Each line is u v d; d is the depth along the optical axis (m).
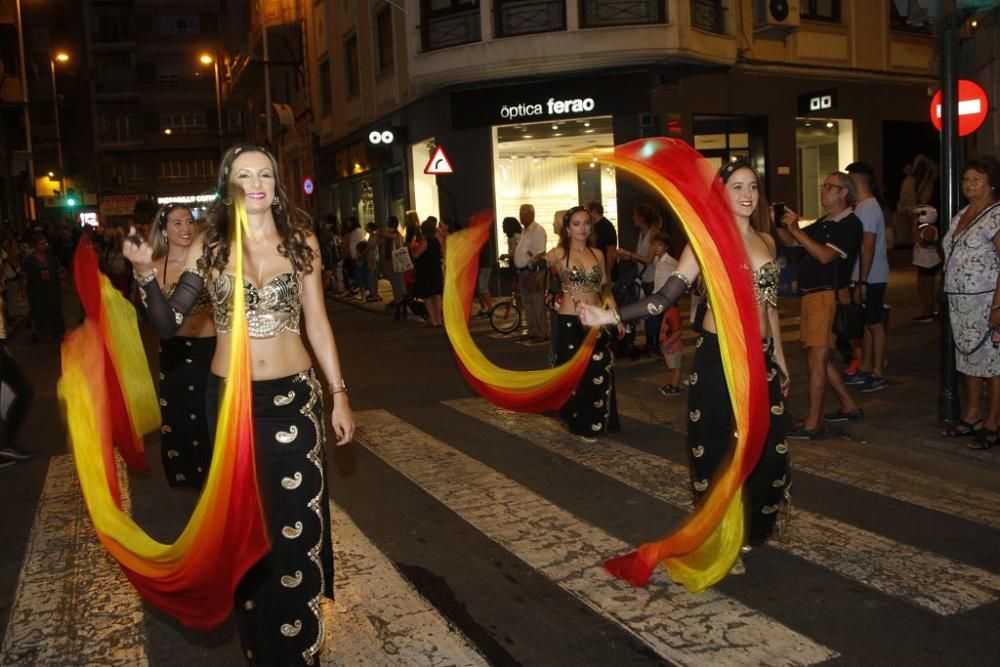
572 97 20.17
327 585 3.78
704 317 4.65
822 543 5.04
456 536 5.37
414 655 3.88
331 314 19.77
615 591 4.50
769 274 4.62
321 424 3.65
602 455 7.08
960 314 6.65
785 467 4.65
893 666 3.67
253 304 3.53
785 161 22.06
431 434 7.96
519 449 7.36
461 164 21.34
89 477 3.86
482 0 19.69
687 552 4.30
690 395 4.69
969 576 4.55
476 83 20.70
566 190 21.34
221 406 3.46
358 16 27.30
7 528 5.88
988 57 10.14
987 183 6.58
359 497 6.20
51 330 16.42
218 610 3.55
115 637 4.19
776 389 4.60
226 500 3.32
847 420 7.57
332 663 3.82
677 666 3.72
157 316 3.46
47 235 31.36
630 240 20.23
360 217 30.05
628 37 18.98
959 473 6.36
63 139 62.72
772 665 3.70
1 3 35.00
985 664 3.68
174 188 63.97
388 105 25.38
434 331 15.73
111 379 6.38
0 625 4.34
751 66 21.19
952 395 7.23
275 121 40.25
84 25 62.72
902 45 24.05
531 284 13.73
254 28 36.94
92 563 5.12
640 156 4.51
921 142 25.14
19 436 8.61
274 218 3.67
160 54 62.91
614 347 11.47
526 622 4.18
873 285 8.68
